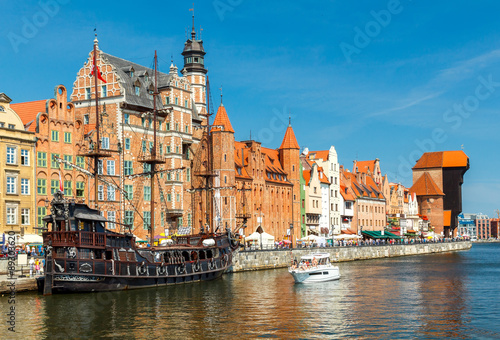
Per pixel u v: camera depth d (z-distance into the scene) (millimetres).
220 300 69188
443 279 95188
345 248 146250
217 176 116625
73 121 97938
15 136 88562
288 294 74812
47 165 93438
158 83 117812
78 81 110438
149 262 77375
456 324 56062
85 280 69500
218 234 97625
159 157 107000
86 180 99062
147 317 58250
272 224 144500
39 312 58938
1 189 86188
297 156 155875
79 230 69562
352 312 61969
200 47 156250
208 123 118375
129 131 108250
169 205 114812
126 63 116812
